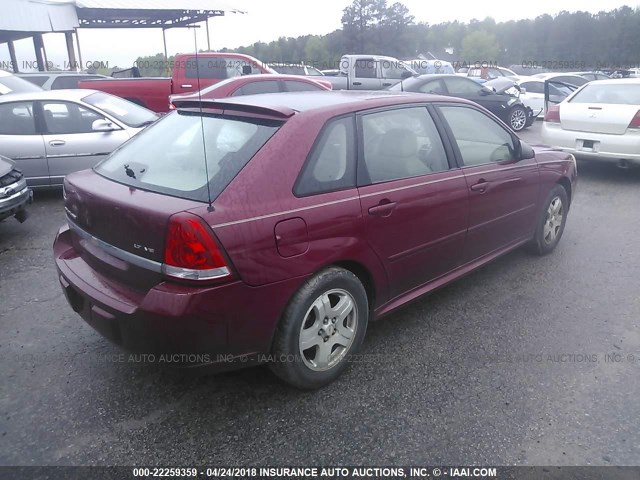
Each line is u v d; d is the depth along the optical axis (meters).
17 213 5.38
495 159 4.06
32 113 6.82
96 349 3.34
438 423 2.66
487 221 3.94
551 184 4.67
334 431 2.61
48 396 2.87
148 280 2.51
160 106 11.71
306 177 2.73
